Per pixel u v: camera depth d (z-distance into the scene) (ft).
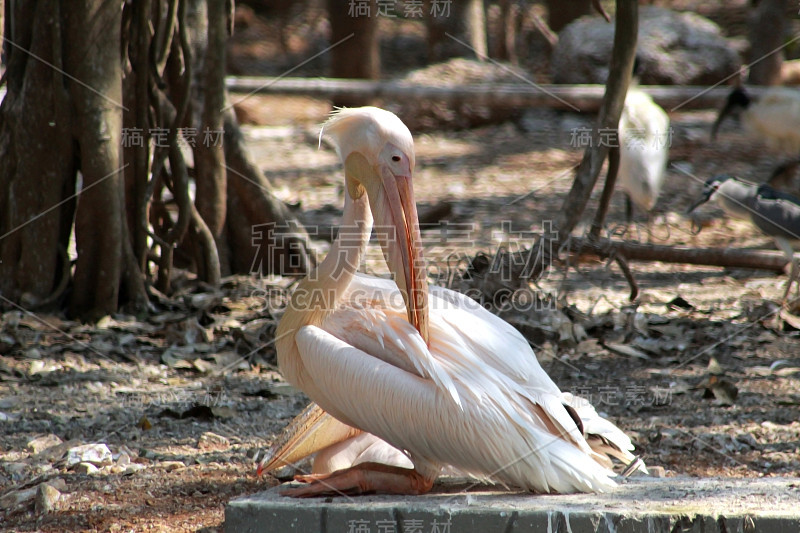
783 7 76.07
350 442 19.94
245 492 20.66
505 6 100.68
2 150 36.17
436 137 82.23
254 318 36.45
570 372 30.76
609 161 35.19
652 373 30.63
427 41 100.22
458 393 17.08
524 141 78.84
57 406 26.94
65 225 36.83
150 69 37.55
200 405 26.25
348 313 18.78
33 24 35.29
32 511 19.61
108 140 35.45
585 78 86.74
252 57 113.09
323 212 57.47
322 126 19.40
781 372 30.71
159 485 21.12
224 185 41.98
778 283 42.65
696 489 17.49
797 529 15.48
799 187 60.18
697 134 75.72
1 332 33.17
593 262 45.62
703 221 53.36
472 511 16.21
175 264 42.83
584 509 16.12
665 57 86.48
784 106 54.75
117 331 34.60
